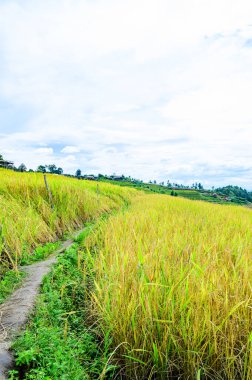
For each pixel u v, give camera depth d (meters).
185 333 3.48
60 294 5.17
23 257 6.88
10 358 3.29
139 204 18.98
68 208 11.64
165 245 5.42
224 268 4.18
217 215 12.52
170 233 6.95
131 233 6.91
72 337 4.06
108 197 21.50
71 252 7.30
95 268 5.42
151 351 3.53
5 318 4.07
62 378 3.09
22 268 6.26
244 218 12.23
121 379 3.67
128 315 3.77
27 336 3.55
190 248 5.50
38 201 10.37
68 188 13.52
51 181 13.84
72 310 4.82
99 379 3.40
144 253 5.40
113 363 3.76
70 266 6.59
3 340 3.59
